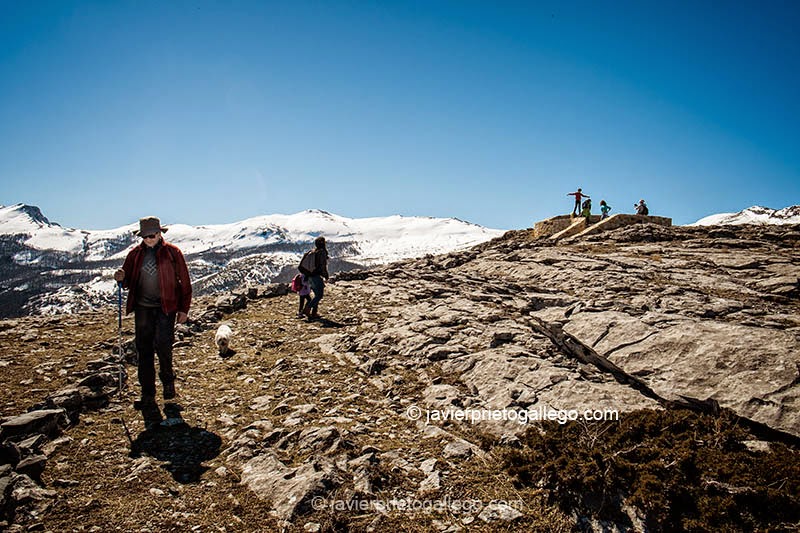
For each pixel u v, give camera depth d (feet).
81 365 31.94
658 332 30.99
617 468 18.85
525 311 46.60
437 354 35.63
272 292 69.51
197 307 58.44
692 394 24.67
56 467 19.02
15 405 24.40
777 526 16.17
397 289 67.92
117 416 24.57
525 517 17.24
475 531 16.38
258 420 25.18
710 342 27.96
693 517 16.92
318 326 49.03
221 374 33.53
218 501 17.42
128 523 15.84
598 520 17.17
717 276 55.93
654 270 60.70
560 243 99.60
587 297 48.85
